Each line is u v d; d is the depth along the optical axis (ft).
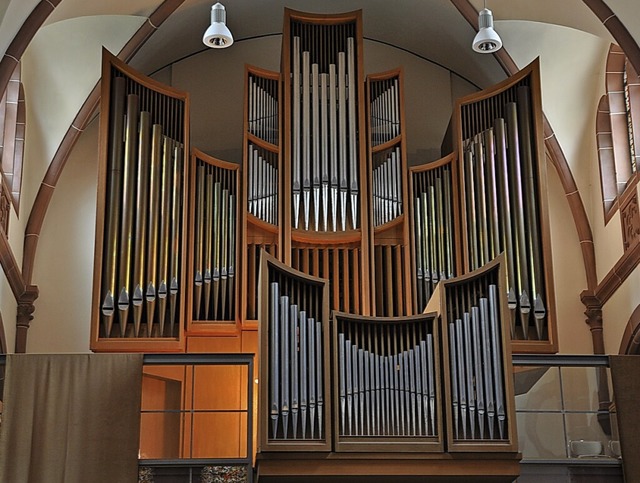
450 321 36.09
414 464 34.60
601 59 50.83
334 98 48.44
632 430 37.42
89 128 52.65
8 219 45.80
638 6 41.96
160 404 45.24
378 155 48.16
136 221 44.39
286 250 45.70
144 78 46.60
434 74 54.95
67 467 35.42
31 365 36.47
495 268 36.19
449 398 35.01
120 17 49.16
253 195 46.52
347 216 46.80
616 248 48.78
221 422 44.45
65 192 51.55
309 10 53.52
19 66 48.21
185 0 49.52
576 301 51.72
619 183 49.57
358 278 46.21
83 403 36.14
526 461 37.24
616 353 48.67
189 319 44.16
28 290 49.06
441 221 46.98
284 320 35.42
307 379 34.88
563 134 52.26
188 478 35.60
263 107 48.32
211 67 54.34
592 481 37.22
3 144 47.34
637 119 47.83
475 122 48.14
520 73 47.75
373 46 55.11
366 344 35.96
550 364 38.37
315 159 47.26
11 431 35.73
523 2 48.32
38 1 41.52
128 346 42.83
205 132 53.16
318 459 34.37
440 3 50.55
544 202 45.98
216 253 45.50
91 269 50.60
